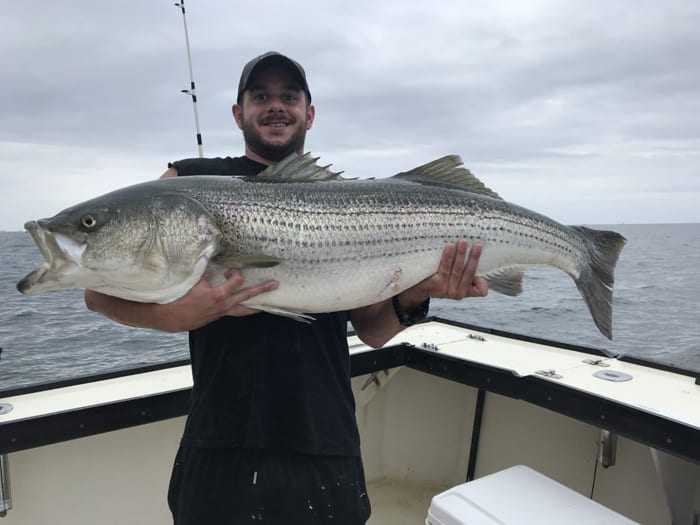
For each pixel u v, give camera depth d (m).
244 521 1.99
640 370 3.28
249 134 2.65
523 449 3.69
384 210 2.47
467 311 16.36
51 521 2.84
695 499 2.70
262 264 2.16
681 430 2.37
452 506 2.34
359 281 2.41
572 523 2.20
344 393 2.27
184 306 1.94
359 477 2.22
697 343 12.31
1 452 2.43
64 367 8.19
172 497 2.20
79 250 1.98
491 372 3.30
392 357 3.78
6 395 2.82
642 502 3.01
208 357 2.15
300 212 2.30
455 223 2.62
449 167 2.82
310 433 2.06
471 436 4.01
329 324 2.38
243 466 2.02
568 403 2.89
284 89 2.61
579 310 16.83
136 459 3.10
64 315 14.11
